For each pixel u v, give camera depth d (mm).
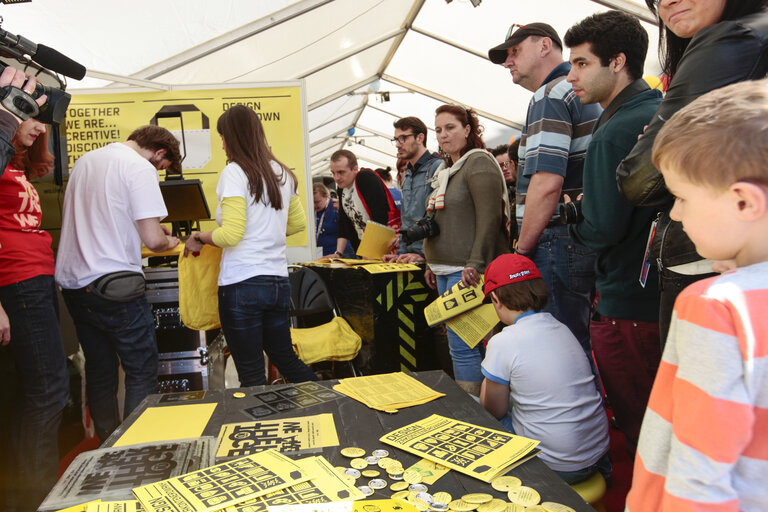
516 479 908
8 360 1952
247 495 871
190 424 1231
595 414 1681
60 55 1752
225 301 2279
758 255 643
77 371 2742
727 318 596
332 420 1226
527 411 1673
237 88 3688
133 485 933
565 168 2078
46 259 2070
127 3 2932
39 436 1988
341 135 11891
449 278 2637
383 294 2885
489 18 5328
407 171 3498
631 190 1279
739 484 606
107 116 3625
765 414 591
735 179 617
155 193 2289
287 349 2488
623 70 1754
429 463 989
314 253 3742
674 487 611
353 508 830
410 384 1458
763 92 647
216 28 3764
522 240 2154
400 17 5672
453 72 6977
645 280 1378
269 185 2260
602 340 1741
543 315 1777
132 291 2244
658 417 684
